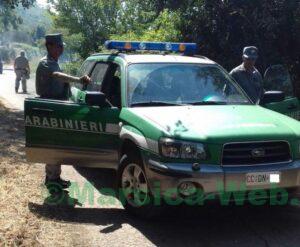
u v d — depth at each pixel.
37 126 6.19
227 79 6.59
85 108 6.06
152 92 6.09
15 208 5.73
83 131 6.10
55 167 6.43
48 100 6.16
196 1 12.26
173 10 12.66
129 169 5.68
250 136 5.03
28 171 7.31
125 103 5.95
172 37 12.62
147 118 5.44
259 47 11.65
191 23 12.33
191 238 5.11
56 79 6.40
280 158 5.14
